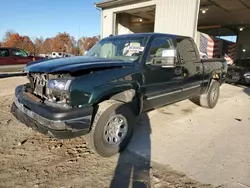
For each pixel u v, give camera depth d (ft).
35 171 8.68
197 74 16.08
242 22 54.34
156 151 10.68
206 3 36.19
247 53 63.16
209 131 13.64
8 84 27.78
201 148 11.16
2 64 38.37
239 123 15.42
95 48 14.78
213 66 18.47
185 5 29.81
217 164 9.62
